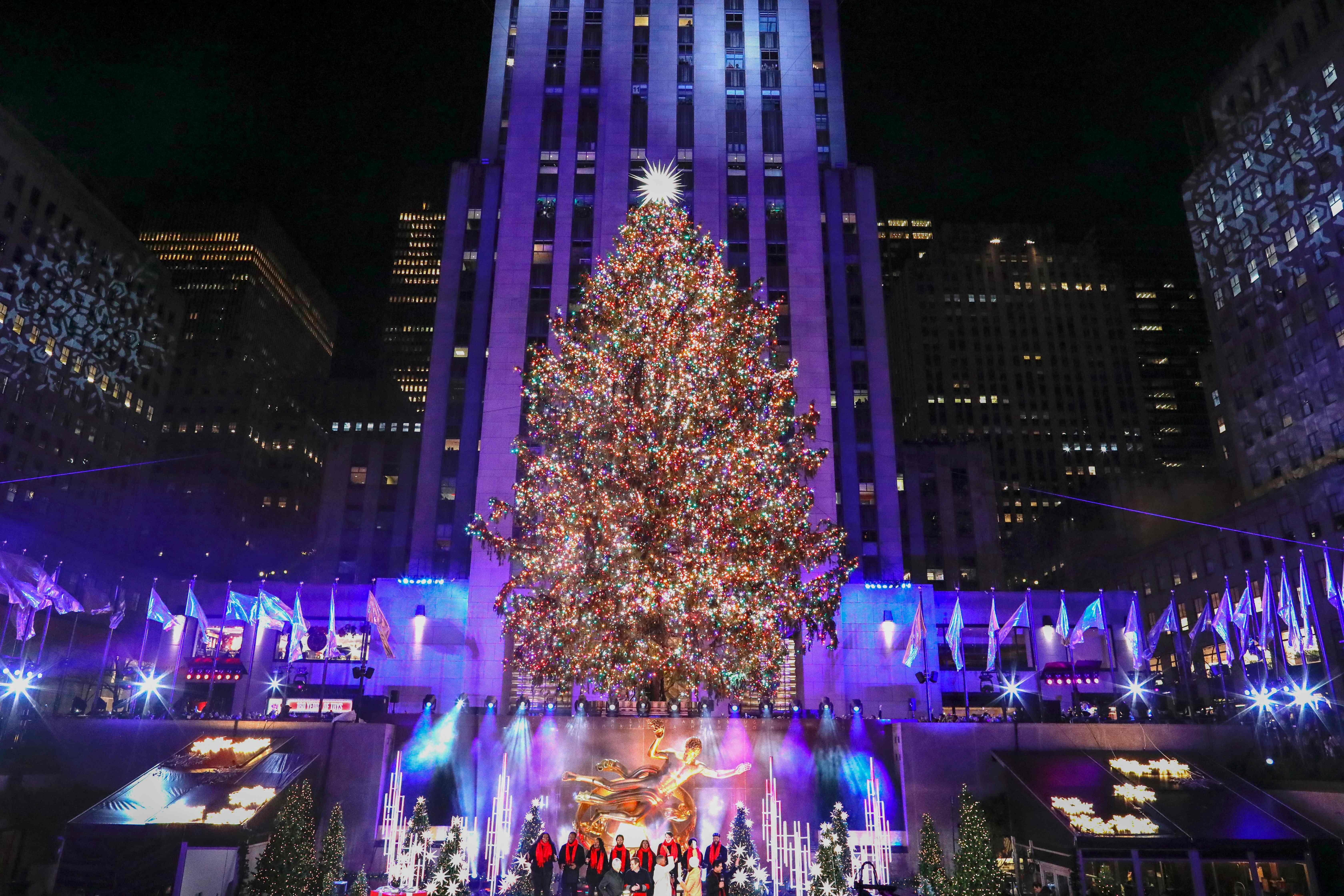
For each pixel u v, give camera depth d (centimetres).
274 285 18512
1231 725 3541
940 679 6138
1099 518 12138
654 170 6762
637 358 4000
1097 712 4434
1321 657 4616
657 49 7194
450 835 2325
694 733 3572
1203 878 2786
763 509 3819
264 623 4909
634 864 1866
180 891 2666
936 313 16350
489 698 5003
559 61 7231
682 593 3591
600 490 3856
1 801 3114
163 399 11462
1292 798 3123
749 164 6900
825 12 7750
